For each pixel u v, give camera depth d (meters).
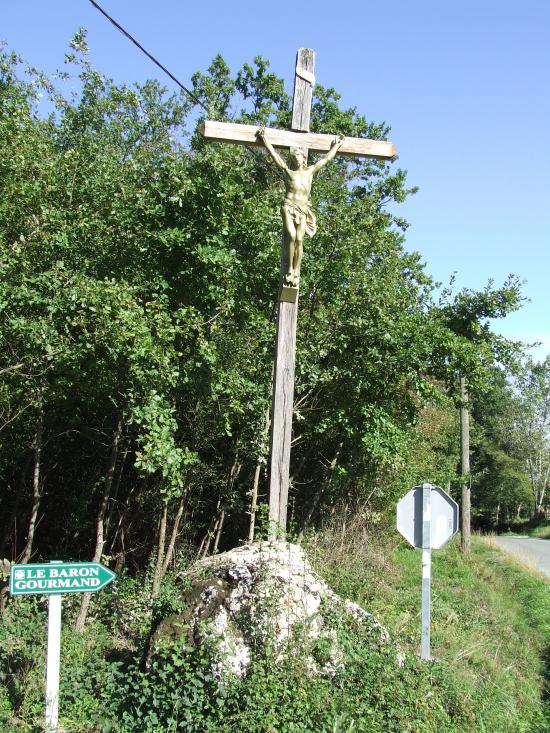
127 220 8.41
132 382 7.47
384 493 14.91
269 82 18.56
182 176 8.47
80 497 11.27
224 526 12.79
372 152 7.91
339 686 5.73
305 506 12.91
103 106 12.02
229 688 5.38
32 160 7.99
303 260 10.41
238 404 8.96
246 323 9.70
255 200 9.73
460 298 12.68
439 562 16.50
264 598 5.86
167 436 7.41
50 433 9.83
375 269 11.55
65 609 7.88
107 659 6.82
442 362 11.20
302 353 10.13
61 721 5.36
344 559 11.34
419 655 7.40
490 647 9.11
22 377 7.48
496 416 47.97
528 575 16.05
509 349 12.73
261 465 10.98
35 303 7.03
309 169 7.65
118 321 7.02
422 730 5.69
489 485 46.78
